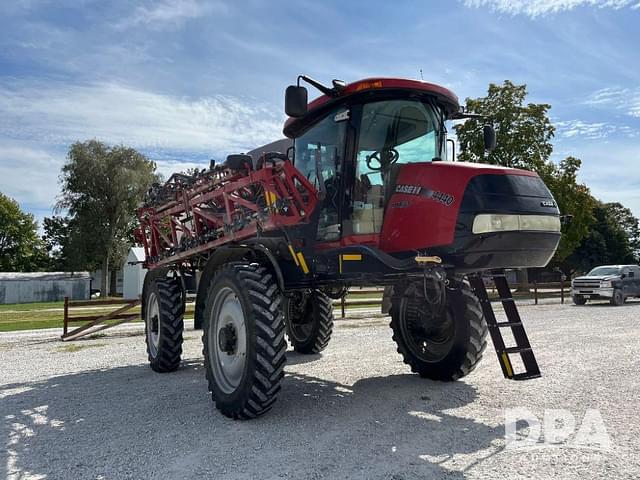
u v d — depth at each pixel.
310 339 7.78
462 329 5.39
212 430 4.09
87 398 5.38
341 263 4.58
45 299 46.09
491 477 3.03
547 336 9.59
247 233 5.41
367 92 4.72
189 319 14.98
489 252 4.12
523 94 27.84
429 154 5.05
